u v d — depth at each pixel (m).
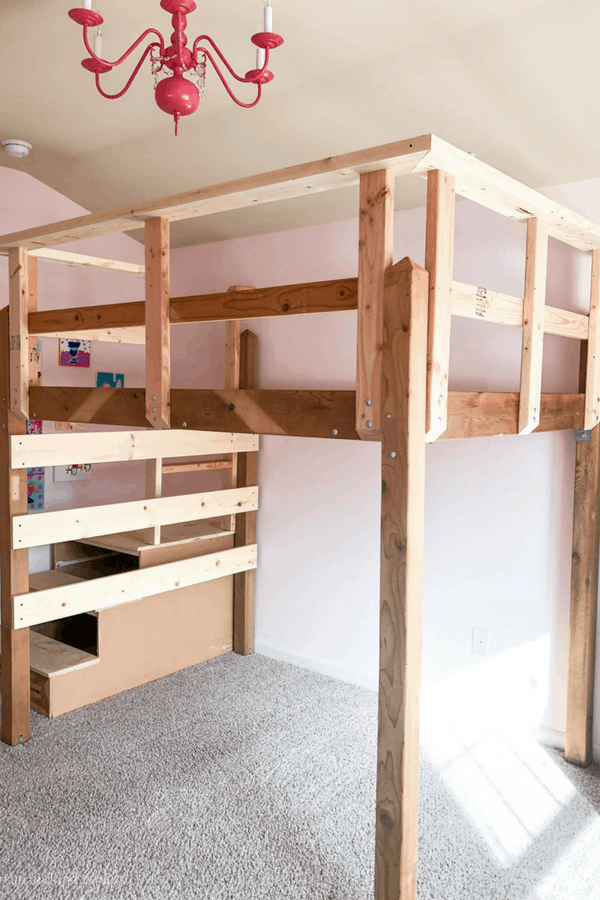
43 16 1.97
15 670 2.65
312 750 2.67
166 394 2.11
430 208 1.54
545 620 2.75
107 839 2.11
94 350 3.84
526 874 1.99
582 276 2.58
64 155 3.10
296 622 3.55
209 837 2.13
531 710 2.81
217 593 3.63
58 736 2.74
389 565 1.57
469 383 2.89
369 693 3.21
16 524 2.61
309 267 3.39
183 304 2.05
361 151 1.50
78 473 3.80
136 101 2.51
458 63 2.07
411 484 1.52
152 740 2.72
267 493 3.64
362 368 1.59
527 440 2.75
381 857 1.63
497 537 2.85
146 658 3.28
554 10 1.81
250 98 2.44
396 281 1.51
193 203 1.88
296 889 1.91
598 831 2.20
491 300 1.83
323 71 2.23
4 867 1.97
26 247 2.56
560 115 2.20
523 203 1.83
